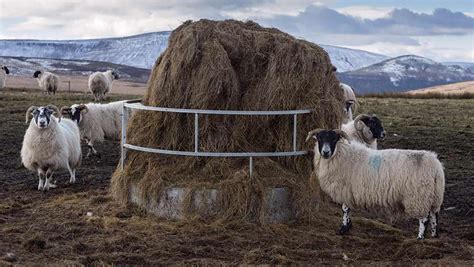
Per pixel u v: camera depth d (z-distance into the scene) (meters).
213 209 10.14
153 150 10.62
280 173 10.61
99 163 16.73
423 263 8.30
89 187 13.31
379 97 47.41
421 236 9.55
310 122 10.88
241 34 11.55
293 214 10.46
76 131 14.20
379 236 9.85
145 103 12.11
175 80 10.98
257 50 11.27
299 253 8.80
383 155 9.64
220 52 10.84
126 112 12.16
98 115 17.80
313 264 8.27
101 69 160.38
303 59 11.04
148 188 10.59
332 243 9.47
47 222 10.27
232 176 10.34
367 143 13.84
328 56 11.63
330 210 11.36
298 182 10.50
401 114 29.72
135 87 76.81
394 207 9.64
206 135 10.80
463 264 8.23
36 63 162.38
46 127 12.49
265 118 10.91
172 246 8.93
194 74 10.87
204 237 9.40
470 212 11.75
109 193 12.12
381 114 29.58
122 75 142.12
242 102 10.98
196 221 9.98
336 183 9.91
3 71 38.78
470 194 13.15
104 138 18.31
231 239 9.35
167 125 11.15
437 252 8.83
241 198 10.04
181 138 11.07
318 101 10.90
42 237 9.29
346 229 10.06
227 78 10.73
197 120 10.27
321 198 11.12
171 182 10.49
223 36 11.29
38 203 11.76
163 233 9.61
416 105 35.81
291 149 10.93
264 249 8.91
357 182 9.69
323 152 9.62
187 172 10.73
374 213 9.98
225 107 10.84
